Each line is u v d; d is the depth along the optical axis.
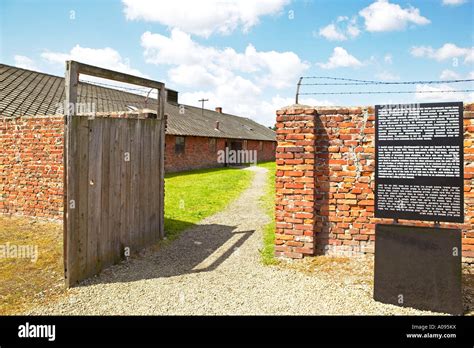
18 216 7.80
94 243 4.66
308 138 4.81
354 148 4.81
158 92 6.29
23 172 7.69
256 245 6.03
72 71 4.29
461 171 3.65
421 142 3.79
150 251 5.73
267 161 40.75
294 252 4.97
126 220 5.36
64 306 3.71
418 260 3.63
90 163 4.58
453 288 3.50
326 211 4.96
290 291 4.01
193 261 5.23
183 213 8.98
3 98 11.78
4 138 7.84
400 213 3.86
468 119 4.39
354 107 4.79
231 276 4.55
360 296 3.86
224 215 8.90
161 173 6.38
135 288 4.20
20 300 3.88
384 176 3.92
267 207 10.16
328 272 4.49
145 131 5.84
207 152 27.05
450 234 3.54
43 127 7.38
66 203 4.23
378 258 3.77
